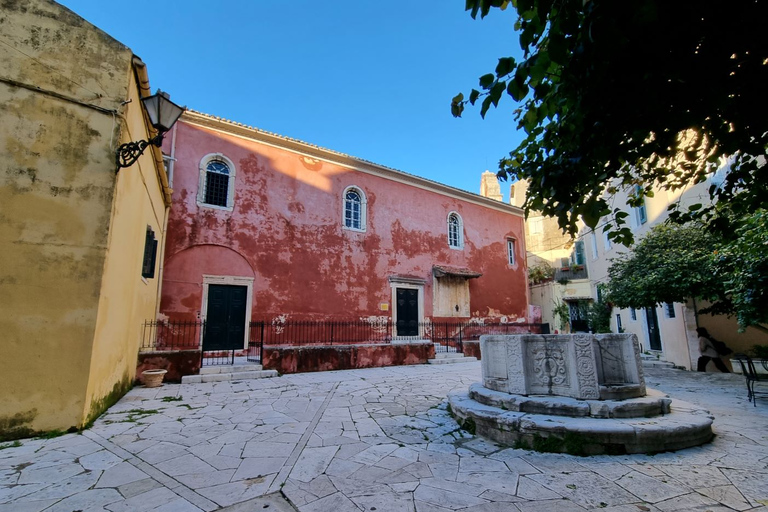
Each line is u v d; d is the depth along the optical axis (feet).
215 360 33.94
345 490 10.07
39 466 11.40
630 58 6.12
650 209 44.29
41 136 15.37
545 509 8.98
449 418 17.70
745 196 9.32
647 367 38.96
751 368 20.95
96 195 16.15
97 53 17.12
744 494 9.60
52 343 14.58
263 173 42.50
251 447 13.56
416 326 52.13
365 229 49.57
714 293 29.30
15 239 14.42
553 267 88.58
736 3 5.52
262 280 40.42
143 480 10.61
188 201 37.47
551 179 8.57
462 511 8.92
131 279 22.30
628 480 10.53
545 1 5.93
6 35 15.33
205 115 39.06
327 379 29.48
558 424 13.21
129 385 23.95
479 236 63.41
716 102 6.25
